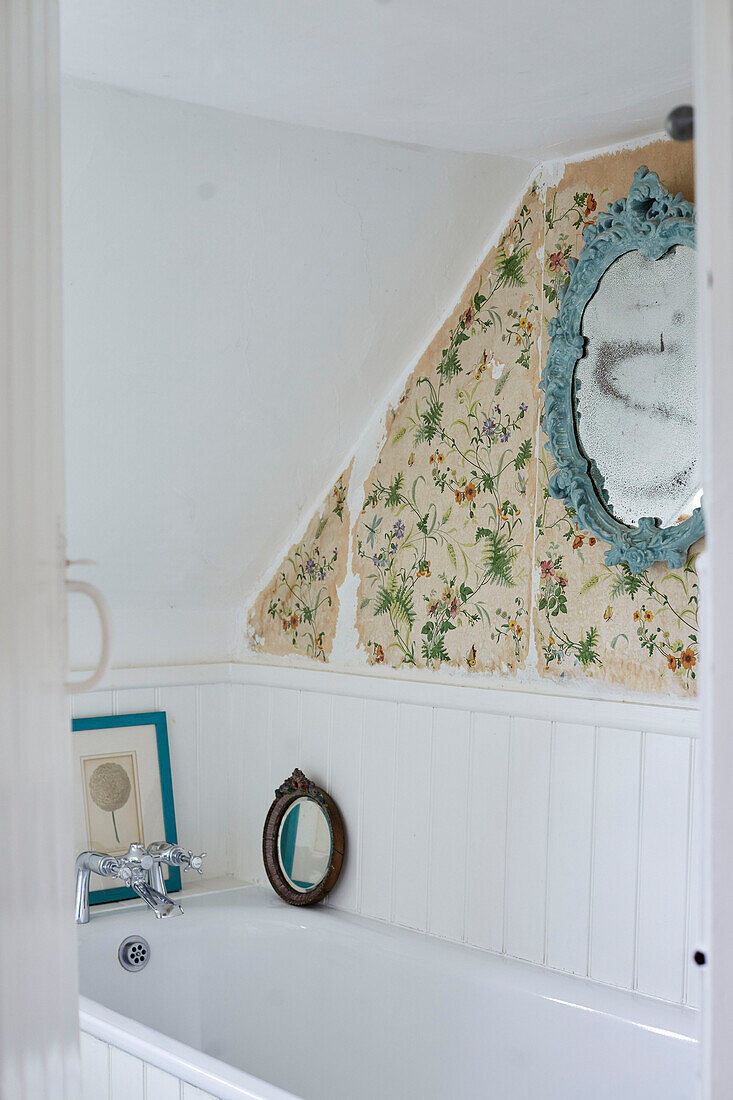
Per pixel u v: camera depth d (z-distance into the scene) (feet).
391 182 8.27
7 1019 3.89
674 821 7.34
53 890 4.07
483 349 8.91
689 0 5.16
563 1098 7.39
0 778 3.92
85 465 8.89
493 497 8.73
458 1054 8.02
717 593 3.44
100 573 9.85
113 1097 6.79
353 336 9.18
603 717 7.77
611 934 7.66
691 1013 7.14
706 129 3.41
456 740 8.75
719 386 3.42
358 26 5.46
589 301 7.94
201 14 5.33
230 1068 6.17
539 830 8.11
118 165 7.22
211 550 10.22
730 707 3.45
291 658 10.39
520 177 8.62
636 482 7.64
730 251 3.40
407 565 9.40
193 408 9.00
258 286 8.44
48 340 4.09
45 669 4.05
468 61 5.98
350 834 9.56
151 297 8.07
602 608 7.91
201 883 10.50
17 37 3.99
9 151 3.96
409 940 8.64
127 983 8.87
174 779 10.43
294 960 9.12
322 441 9.87
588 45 5.75
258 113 6.91
